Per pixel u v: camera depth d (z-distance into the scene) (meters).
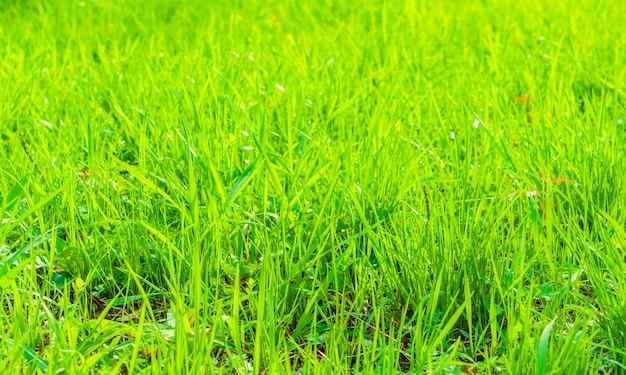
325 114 4.81
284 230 2.99
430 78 5.13
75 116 4.66
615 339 2.62
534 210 3.06
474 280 2.86
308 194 3.41
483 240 3.04
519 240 3.14
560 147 3.84
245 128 4.31
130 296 2.96
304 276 3.04
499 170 3.77
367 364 2.40
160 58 6.01
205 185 3.54
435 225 3.08
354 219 3.24
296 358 2.59
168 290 3.06
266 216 3.26
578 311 2.70
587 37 6.32
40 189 3.28
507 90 5.25
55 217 3.40
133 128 4.30
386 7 7.78
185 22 7.50
